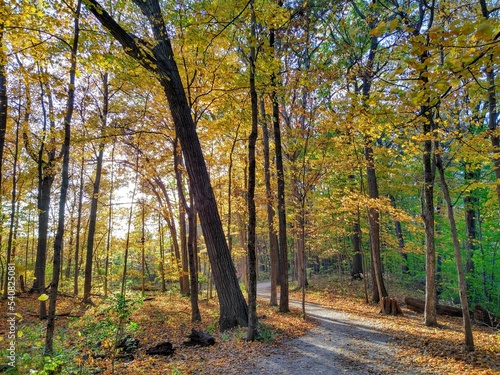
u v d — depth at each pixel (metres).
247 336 7.84
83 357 5.84
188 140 9.52
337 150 12.48
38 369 5.42
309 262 31.56
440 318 11.10
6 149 14.10
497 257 13.02
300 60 12.33
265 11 7.23
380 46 10.52
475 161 7.49
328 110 9.71
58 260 6.33
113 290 19.70
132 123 11.84
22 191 15.66
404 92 4.11
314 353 7.13
